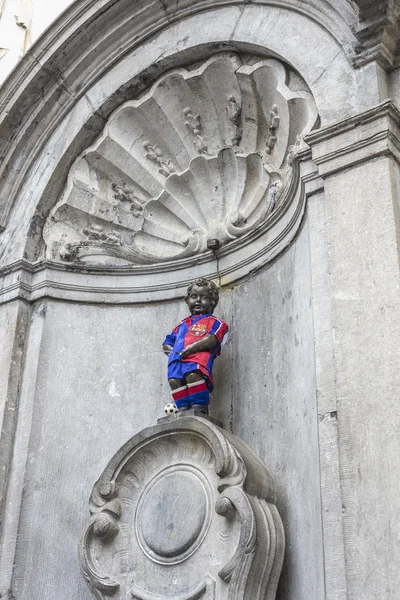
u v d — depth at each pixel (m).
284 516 5.01
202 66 6.26
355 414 4.29
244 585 4.55
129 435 6.15
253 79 5.97
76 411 6.33
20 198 7.02
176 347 5.68
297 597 4.70
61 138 6.91
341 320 4.55
